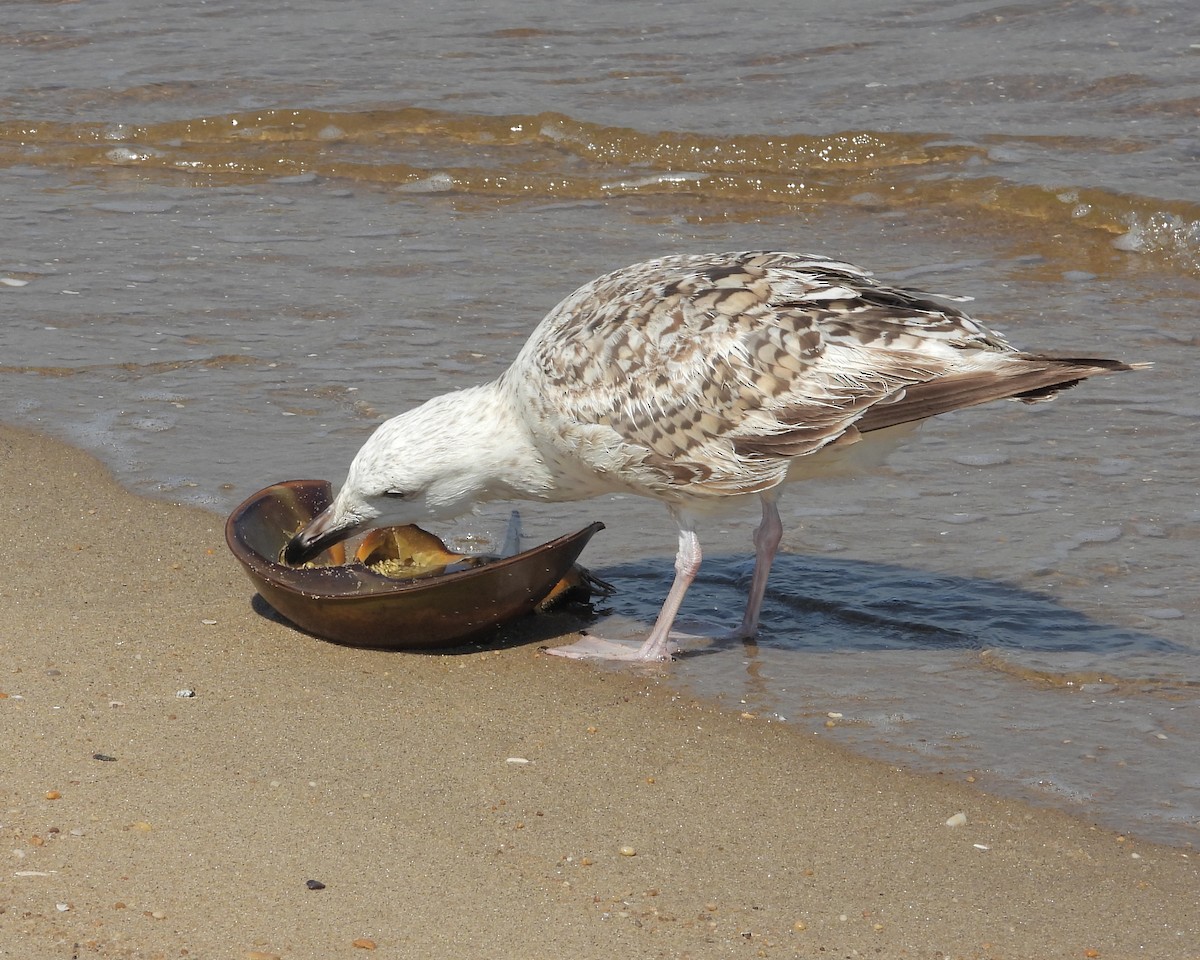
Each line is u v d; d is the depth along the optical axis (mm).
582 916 6703
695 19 25000
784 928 6703
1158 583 10383
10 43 25328
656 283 9508
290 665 9102
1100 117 20094
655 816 7641
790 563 10875
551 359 9406
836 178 19406
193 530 10906
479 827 7426
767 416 9094
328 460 12039
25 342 14531
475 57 23797
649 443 9273
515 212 19047
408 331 14875
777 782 8039
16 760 7770
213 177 20656
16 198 19641
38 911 6512
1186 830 7656
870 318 9062
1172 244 17094
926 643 9750
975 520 11383
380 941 6422
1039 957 6570
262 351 14367
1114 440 12594
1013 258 17078
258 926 6480
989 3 24484
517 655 9547
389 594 9031
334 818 7402
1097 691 9102
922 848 7438
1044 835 7590
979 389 8750
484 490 9945
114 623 9484
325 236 18062
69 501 11367
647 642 9578
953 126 19984
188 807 7406
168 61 24188
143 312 15383
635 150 20406
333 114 21672
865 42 23375
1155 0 23906
